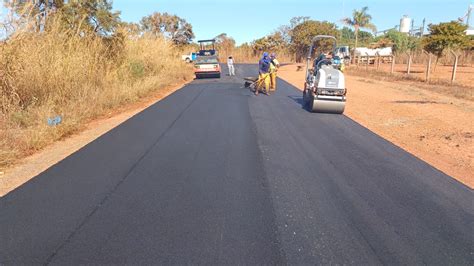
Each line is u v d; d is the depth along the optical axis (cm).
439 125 845
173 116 866
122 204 392
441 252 314
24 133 639
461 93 1406
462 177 500
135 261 291
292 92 1388
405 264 296
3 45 813
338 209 390
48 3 1145
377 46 4403
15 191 423
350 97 1338
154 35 2217
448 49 2073
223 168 507
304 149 610
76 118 777
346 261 297
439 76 2244
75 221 354
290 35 4897
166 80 1638
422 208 397
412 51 4056
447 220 371
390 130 791
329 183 462
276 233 338
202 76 2139
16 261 290
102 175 476
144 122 797
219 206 391
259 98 1201
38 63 873
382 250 315
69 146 614
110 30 1405
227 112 924
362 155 584
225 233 336
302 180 470
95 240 321
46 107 780
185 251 306
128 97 1098
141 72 1509
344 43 4856
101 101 958
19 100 788
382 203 407
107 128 748
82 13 1238
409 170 517
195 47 4128
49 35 988
